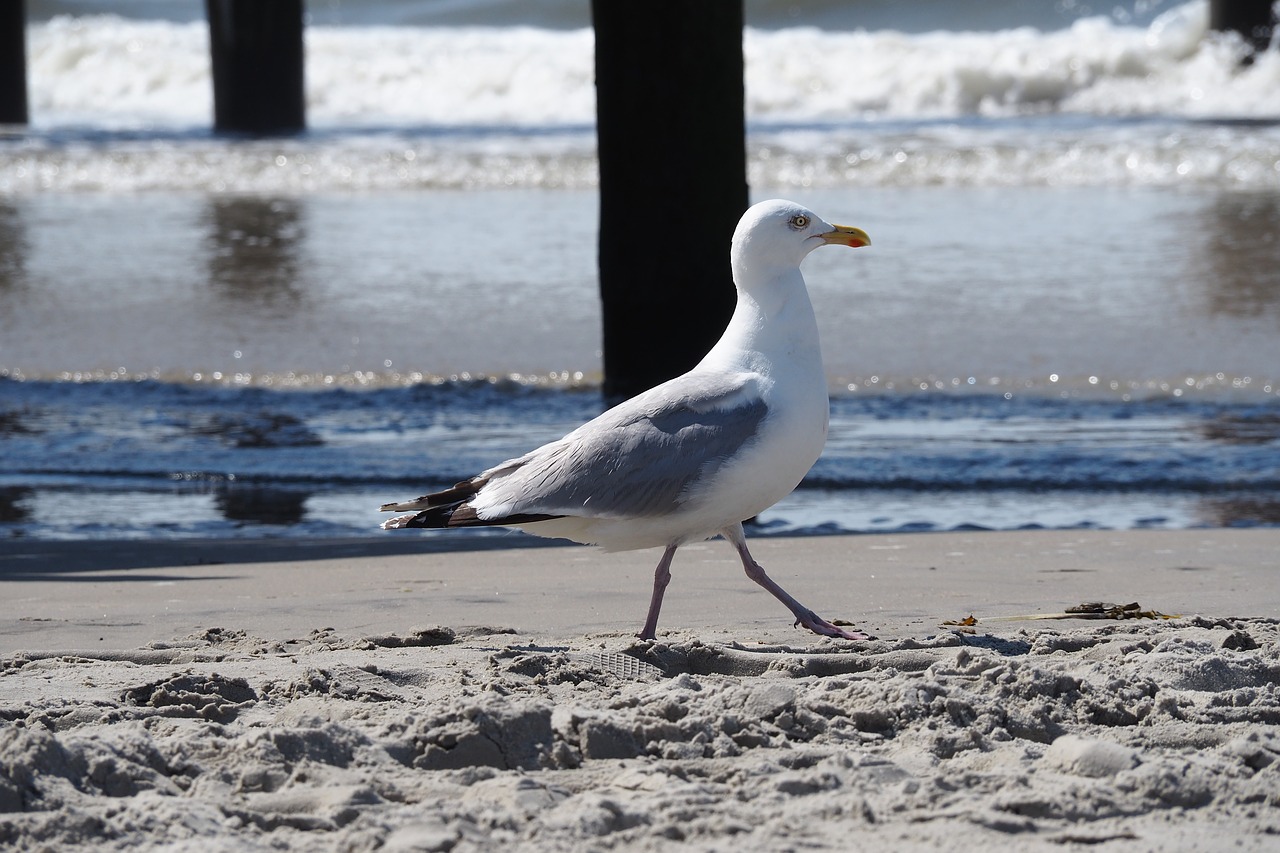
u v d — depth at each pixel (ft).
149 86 183.32
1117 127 126.62
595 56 51.26
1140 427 47.21
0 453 45.34
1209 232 81.46
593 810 16.28
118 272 75.25
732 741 18.93
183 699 20.81
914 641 24.59
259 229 88.28
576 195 102.27
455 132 136.26
